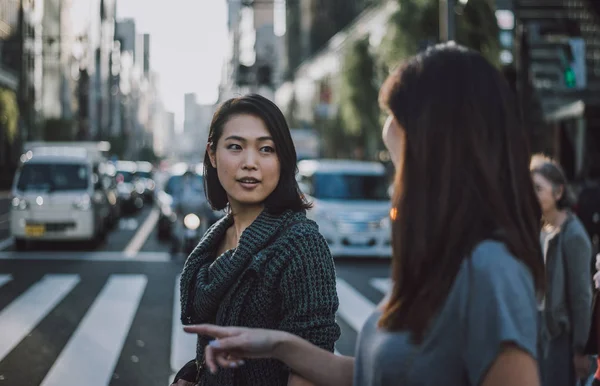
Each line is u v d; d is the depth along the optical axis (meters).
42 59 73.19
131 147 170.62
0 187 54.31
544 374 3.97
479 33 19.42
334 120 42.66
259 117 2.33
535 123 15.80
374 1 28.20
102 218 19.97
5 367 6.88
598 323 3.16
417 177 1.55
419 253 1.52
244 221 2.40
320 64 85.81
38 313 9.78
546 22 17.75
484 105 1.54
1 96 37.09
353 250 16.69
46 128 70.88
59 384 6.33
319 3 127.25
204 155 2.57
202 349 2.35
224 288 2.24
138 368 6.95
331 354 1.82
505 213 1.50
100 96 110.81
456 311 1.46
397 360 1.51
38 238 17.75
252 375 2.18
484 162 1.51
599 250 7.51
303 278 2.16
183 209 15.61
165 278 13.34
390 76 1.65
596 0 18.61
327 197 17.69
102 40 123.19
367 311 10.23
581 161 18.98
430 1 22.58
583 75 17.39
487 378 1.40
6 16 56.69
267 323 2.20
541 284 1.50
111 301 10.80
